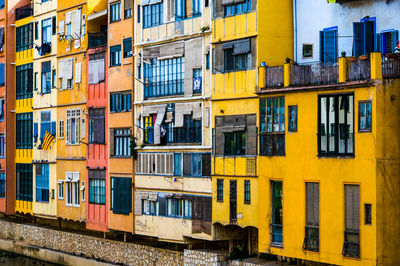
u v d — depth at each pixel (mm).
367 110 23062
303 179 24828
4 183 44344
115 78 34531
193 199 29828
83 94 37219
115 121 34375
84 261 36031
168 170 31156
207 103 29453
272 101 26062
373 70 22859
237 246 29125
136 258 33125
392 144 23094
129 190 33250
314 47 27703
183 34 30641
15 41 44438
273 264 26203
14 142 44406
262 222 26172
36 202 41531
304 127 24875
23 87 43500
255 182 27078
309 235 24609
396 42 25203
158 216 31625
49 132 40375
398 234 23156
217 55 28891
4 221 45250
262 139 26328
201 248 30891
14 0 44781
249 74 27516
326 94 24219
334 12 27125
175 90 31219
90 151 36312
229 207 28000
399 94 23250
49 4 40594
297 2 28234
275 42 27719
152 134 32281
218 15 28859
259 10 27312
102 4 37500
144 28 32844
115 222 34219
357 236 23234
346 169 23547
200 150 29562
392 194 23078
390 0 25422
